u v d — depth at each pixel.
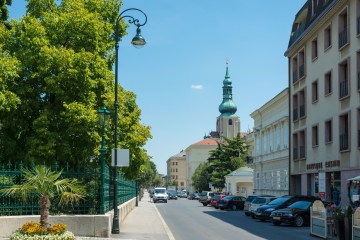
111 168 24.92
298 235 22.88
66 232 13.93
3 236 16.88
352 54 31.88
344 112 33.19
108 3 29.53
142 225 25.98
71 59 25.16
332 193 35.69
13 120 26.25
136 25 21.31
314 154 39.53
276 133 54.62
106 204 20.80
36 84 26.28
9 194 15.13
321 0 38.59
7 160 26.45
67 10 27.77
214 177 90.88
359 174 30.61
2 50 25.75
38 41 25.62
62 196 14.51
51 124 25.84
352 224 17.83
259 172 62.94
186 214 41.16
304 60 41.94
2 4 28.75
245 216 38.44
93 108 26.92
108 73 27.02
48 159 25.72
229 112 167.88
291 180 45.97
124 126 30.55
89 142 26.02
